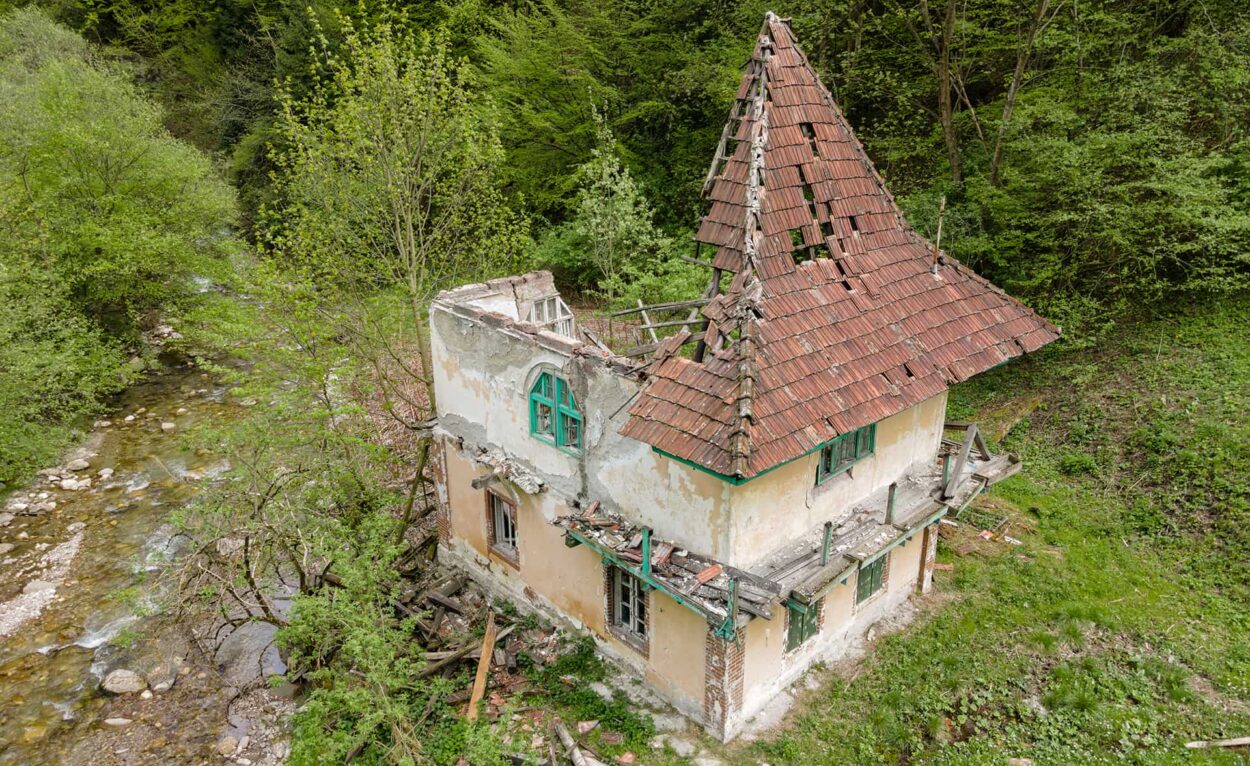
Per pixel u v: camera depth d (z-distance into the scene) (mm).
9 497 21281
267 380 20562
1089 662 13602
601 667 13867
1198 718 12500
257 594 14789
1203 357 19672
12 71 31266
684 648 12289
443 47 19594
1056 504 17812
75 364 23359
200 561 16078
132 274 26969
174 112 42469
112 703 14492
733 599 10367
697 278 23297
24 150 25859
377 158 18625
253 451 17938
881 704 12883
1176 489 17156
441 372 16031
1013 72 24109
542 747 12352
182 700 14539
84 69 29906
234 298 28938
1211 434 17609
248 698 14555
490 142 21859
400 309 21000
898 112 24422
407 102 18703
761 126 11352
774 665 12711
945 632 14484
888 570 14578
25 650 15867
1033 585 15562
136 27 44250
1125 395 19672
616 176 24859
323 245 19641
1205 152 20562
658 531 12125
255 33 41188
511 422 14531
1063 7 21688
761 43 11766
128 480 22062
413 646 13305
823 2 23625
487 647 13984
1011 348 12852
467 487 16297
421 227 19906
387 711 11766
